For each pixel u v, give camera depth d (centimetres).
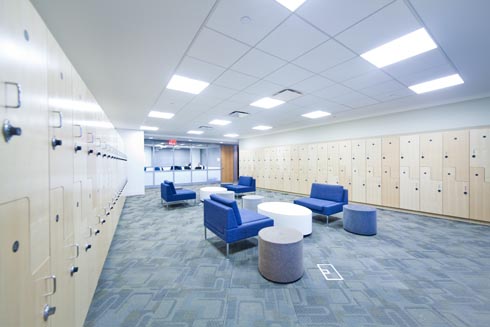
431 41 218
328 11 171
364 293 193
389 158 523
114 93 354
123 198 566
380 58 252
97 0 153
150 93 358
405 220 427
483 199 392
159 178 1005
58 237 111
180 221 427
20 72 78
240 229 271
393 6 166
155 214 482
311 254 274
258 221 293
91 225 178
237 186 739
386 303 180
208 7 164
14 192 74
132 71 272
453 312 169
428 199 459
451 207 428
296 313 167
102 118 250
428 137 460
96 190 201
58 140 108
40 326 88
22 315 77
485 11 171
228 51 231
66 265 121
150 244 308
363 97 399
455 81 324
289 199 673
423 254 273
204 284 207
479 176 397
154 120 607
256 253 278
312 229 372
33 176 87
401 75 299
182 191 597
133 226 394
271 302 181
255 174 969
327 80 315
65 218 121
